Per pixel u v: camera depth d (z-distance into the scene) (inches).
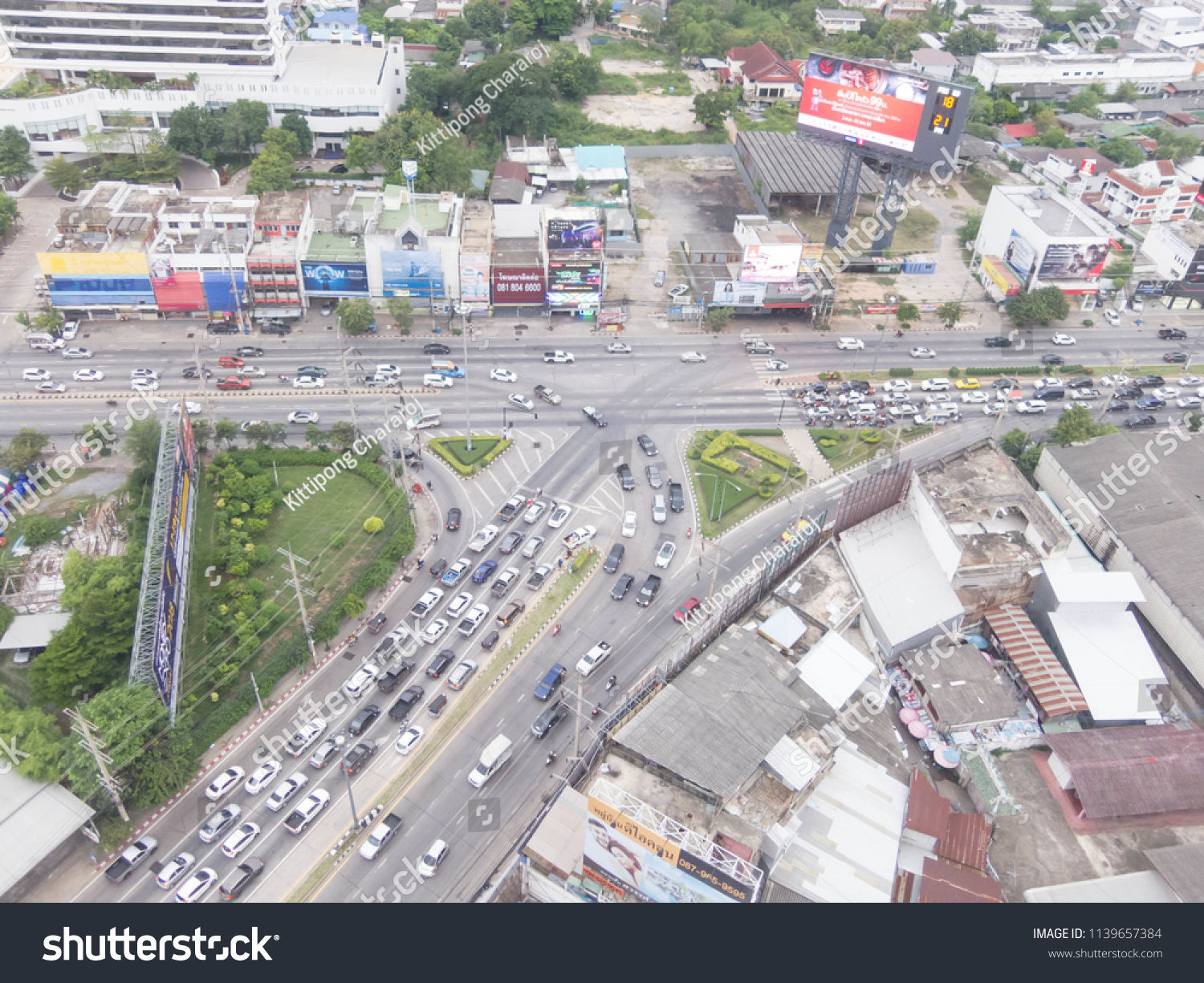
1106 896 4495.6
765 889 4315.9
